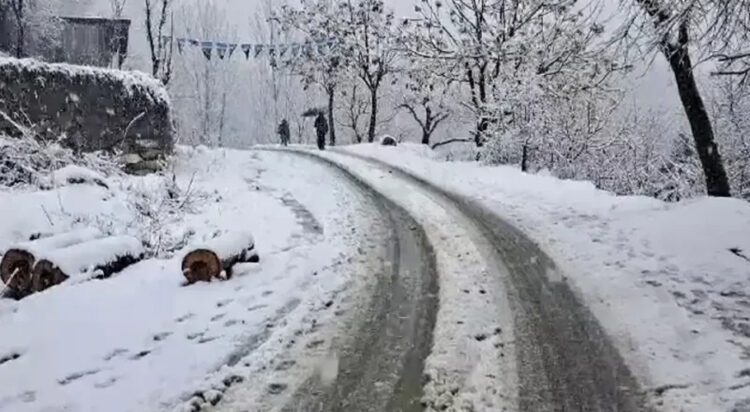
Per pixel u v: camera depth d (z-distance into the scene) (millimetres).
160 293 7121
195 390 4750
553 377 4871
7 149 12562
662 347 5352
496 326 5902
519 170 17016
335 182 15102
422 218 10812
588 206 11367
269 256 8680
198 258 7547
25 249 7832
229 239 7984
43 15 30219
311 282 7406
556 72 21750
